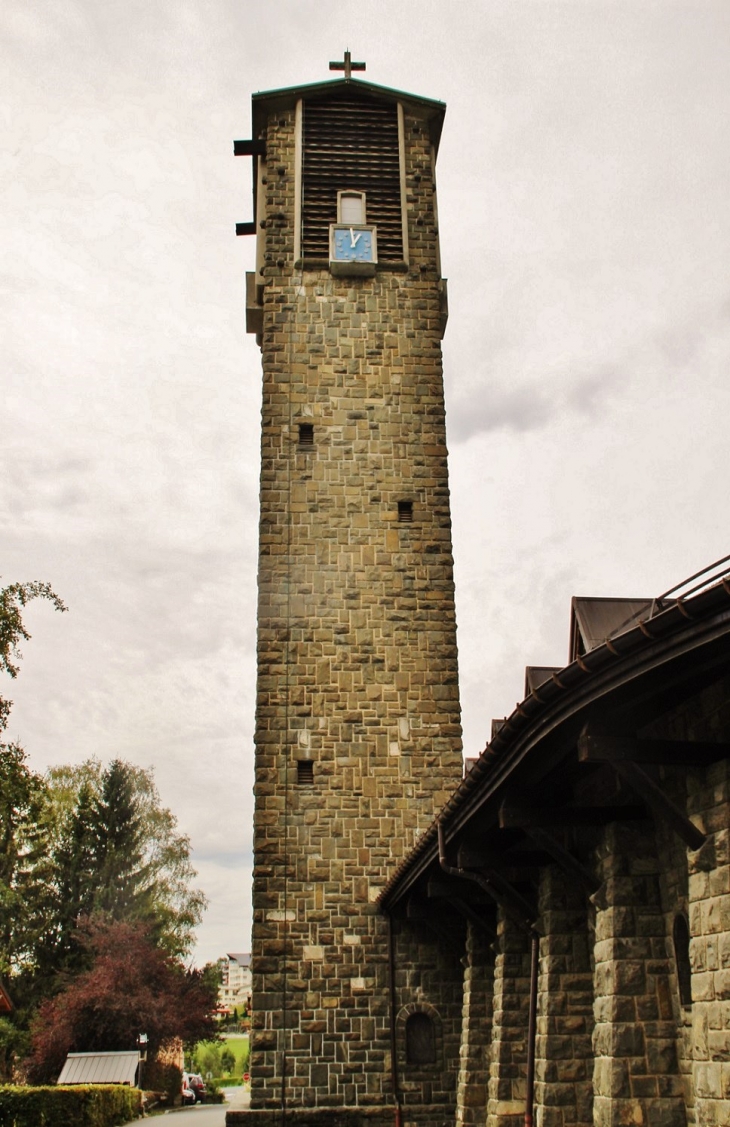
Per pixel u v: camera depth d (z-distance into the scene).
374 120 28.58
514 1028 14.46
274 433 25.08
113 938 46.59
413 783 22.45
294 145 28.06
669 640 7.95
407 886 18.56
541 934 13.38
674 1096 10.33
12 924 50.62
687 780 9.61
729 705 9.02
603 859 11.46
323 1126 19.81
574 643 16.28
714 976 8.85
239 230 29.28
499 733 10.48
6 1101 25.94
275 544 24.11
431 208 27.84
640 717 9.48
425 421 25.53
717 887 8.91
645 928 10.91
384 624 23.64
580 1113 12.20
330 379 25.73
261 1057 20.34
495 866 13.73
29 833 50.81
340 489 24.70
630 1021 10.58
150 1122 32.59
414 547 24.33
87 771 55.84
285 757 22.45
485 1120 16.22
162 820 55.50
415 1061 20.39
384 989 20.92
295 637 23.38
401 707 23.03
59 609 23.11
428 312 26.62
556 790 11.77
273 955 21.05
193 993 47.91
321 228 27.17
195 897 53.84
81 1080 38.94
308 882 21.59
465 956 19.19
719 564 7.60
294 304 26.39
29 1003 49.19
